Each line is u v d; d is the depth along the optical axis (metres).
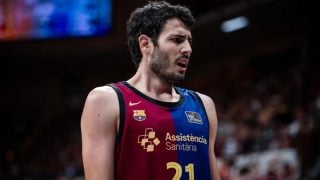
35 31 16.48
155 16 3.15
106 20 16.02
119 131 3.02
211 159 3.31
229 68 18.27
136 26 3.23
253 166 11.68
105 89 3.11
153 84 3.20
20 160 19.08
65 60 19.16
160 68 3.13
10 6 16.61
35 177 17.39
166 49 3.11
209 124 3.31
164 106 3.12
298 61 16.58
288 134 11.88
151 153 2.99
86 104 3.11
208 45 17.92
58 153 18.59
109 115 3.03
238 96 16.31
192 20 3.20
